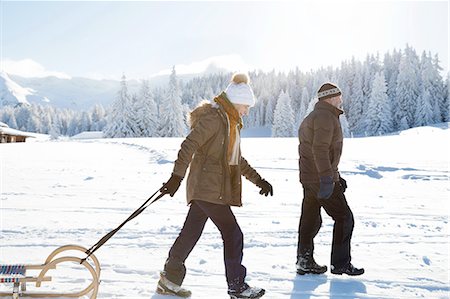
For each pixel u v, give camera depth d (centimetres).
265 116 11306
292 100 10894
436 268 445
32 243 529
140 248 511
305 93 9525
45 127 15338
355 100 7875
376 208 798
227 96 354
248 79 364
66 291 328
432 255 491
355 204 844
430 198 920
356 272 412
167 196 906
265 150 2103
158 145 2336
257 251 506
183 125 5738
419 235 583
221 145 348
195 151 352
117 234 575
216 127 344
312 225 427
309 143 422
